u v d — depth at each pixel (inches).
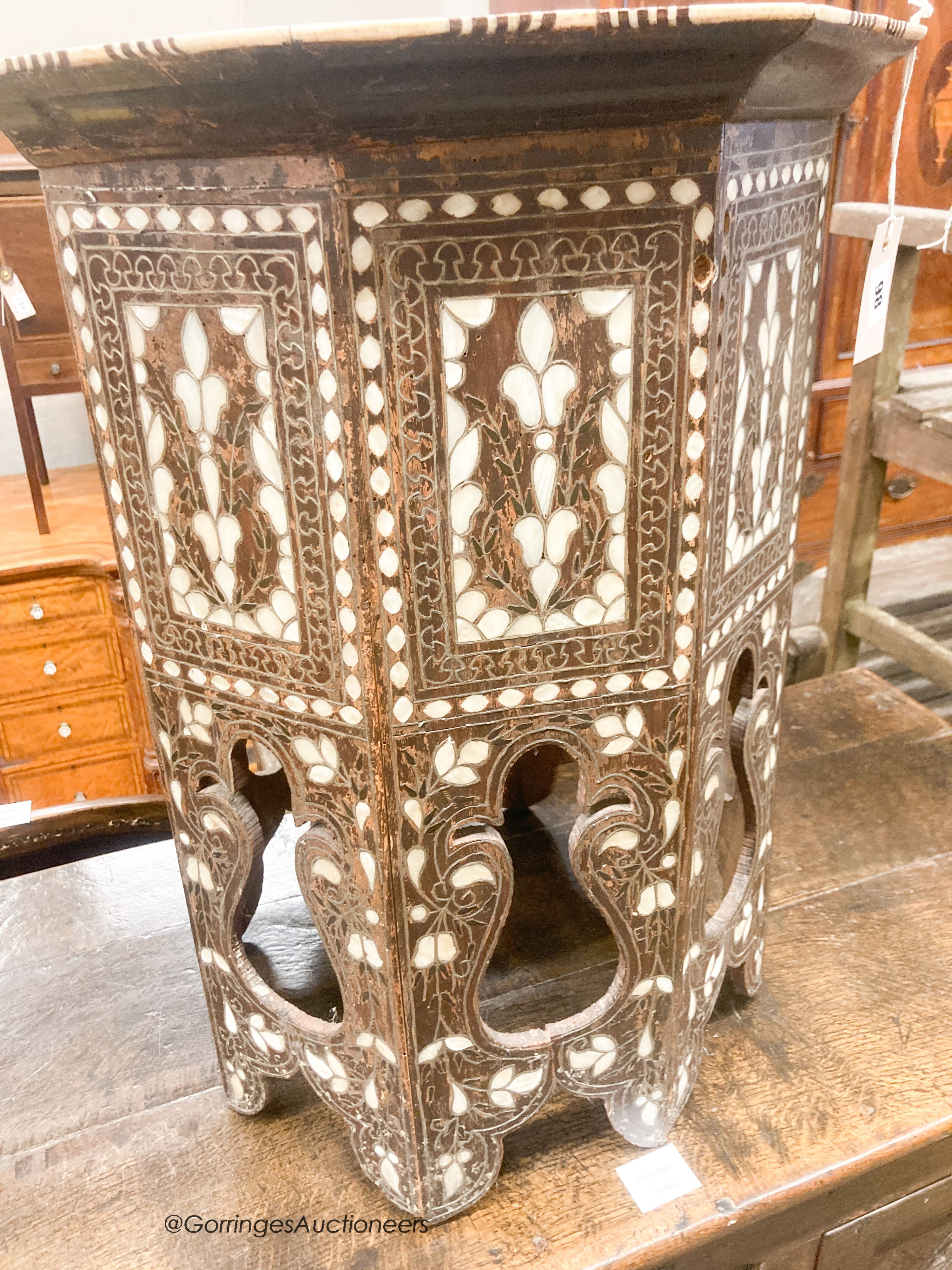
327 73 18.2
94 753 78.2
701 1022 32.8
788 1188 30.6
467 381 21.9
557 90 19.4
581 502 23.6
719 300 22.5
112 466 26.4
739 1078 34.7
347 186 19.9
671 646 25.7
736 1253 31.9
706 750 27.9
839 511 70.2
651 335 22.4
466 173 20.3
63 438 86.1
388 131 19.5
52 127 22.0
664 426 23.3
